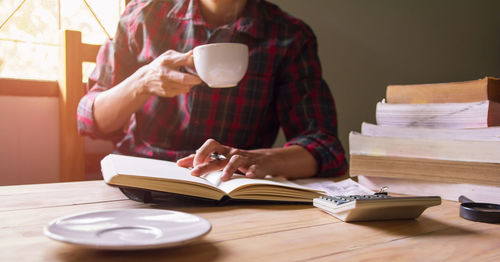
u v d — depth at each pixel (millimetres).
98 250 447
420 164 824
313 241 505
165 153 1301
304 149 1105
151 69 1069
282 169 1005
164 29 1354
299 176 1062
